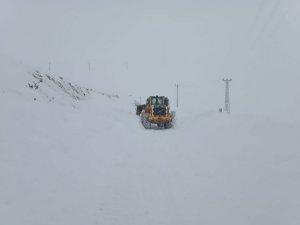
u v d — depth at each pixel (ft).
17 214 35.94
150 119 103.30
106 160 57.88
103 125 87.81
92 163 55.16
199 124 102.73
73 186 45.06
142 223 36.19
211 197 41.45
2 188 40.42
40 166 48.85
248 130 78.74
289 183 41.52
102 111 116.16
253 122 86.63
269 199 38.22
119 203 41.04
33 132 61.62
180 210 38.75
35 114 72.28
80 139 67.56
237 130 80.33
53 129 67.72
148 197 42.78
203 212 37.76
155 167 55.57
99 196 42.88
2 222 33.81
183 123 113.09
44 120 70.85
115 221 36.70
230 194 41.32
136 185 46.91
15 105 72.43
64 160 53.62
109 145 68.69
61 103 98.63
